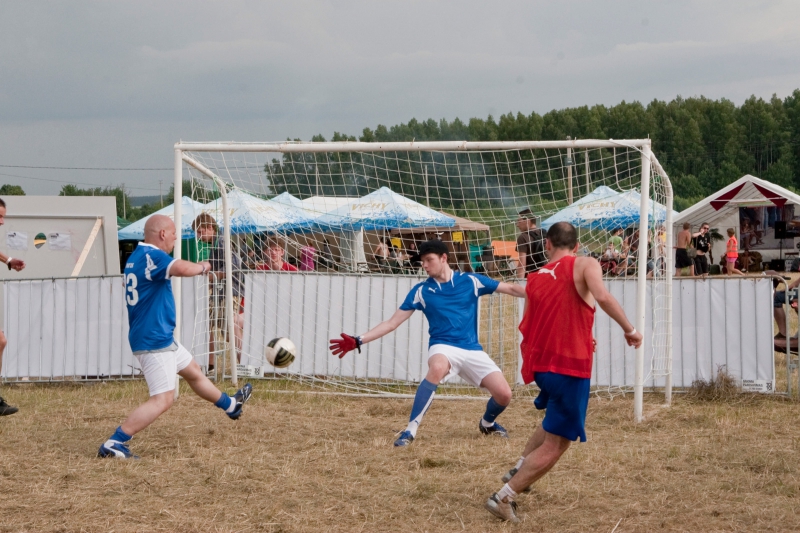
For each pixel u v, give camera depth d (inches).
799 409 313.0
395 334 385.4
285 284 398.3
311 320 394.6
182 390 365.4
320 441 261.4
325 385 388.2
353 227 504.1
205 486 205.3
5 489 201.5
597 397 348.8
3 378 402.6
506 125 2586.1
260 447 251.0
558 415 176.1
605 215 538.9
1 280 403.2
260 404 336.5
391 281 385.4
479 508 186.5
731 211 1163.3
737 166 3267.7
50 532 169.6
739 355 344.8
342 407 333.7
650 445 251.8
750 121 3356.3
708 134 3339.1
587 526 173.5
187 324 393.7
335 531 171.2
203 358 399.2
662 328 350.9
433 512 183.9
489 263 465.1
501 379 262.1
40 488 202.1
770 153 3282.5
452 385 374.9
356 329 389.4
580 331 177.2
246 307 402.3
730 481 205.9
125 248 826.8
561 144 303.6
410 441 255.0
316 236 519.5
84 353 401.1
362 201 501.0
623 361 360.2
